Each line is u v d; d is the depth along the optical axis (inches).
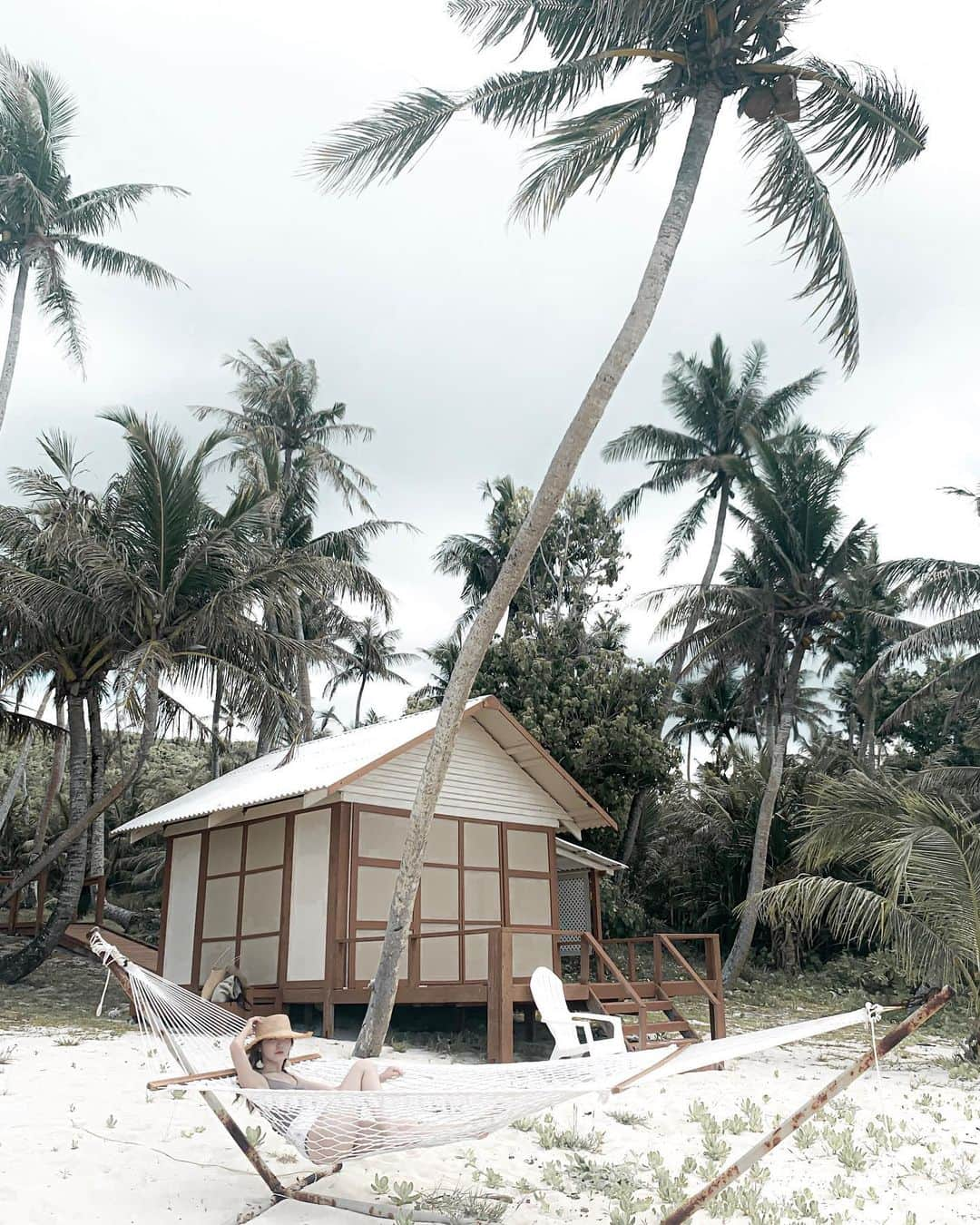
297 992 565.3
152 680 716.7
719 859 1115.9
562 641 1159.6
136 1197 215.5
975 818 984.9
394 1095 196.4
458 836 624.7
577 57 470.6
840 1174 266.7
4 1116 277.7
